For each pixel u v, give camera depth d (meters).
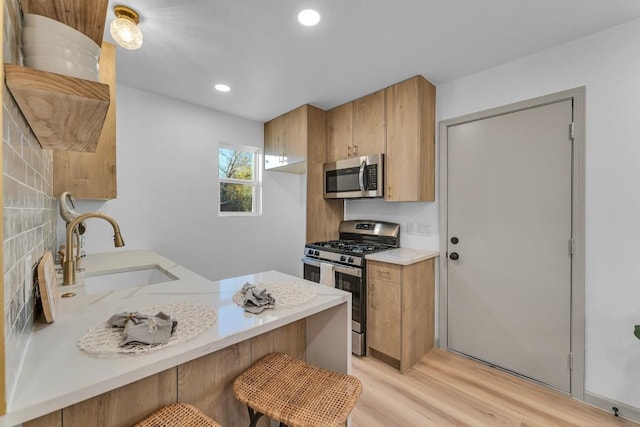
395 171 2.48
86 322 0.95
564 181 1.89
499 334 2.18
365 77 2.35
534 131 2.01
